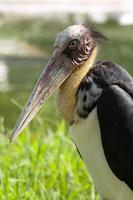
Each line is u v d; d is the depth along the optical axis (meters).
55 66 9.46
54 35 28.72
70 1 34.84
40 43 27.14
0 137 14.17
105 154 9.16
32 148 13.01
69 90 9.40
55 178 11.90
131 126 8.98
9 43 26.91
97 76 9.22
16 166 12.32
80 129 9.30
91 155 9.33
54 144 13.17
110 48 26.25
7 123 17.08
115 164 9.14
